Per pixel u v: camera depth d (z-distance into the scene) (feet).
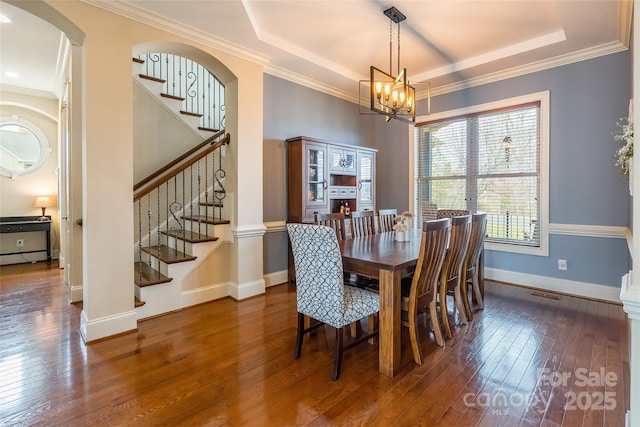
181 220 13.79
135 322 8.95
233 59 11.04
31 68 14.61
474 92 14.07
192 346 8.04
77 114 10.94
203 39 10.07
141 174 12.93
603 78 10.87
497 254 13.64
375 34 10.64
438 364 7.16
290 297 11.84
